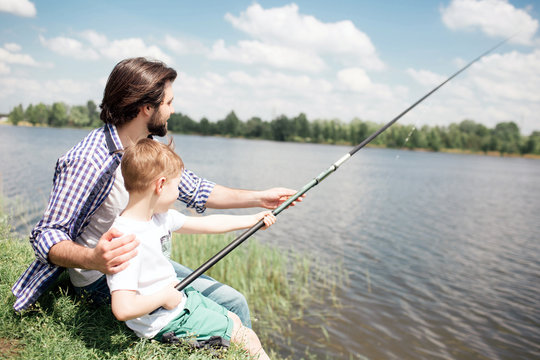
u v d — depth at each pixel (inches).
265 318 246.8
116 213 85.1
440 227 585.0
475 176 1662.2
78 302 89.0
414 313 273.1
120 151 83.3
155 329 82.0
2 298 93.4
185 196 109.2
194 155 1793.8
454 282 344.2
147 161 76.5
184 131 5152.6
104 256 68.2
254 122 5083.7
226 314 90.2
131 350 81.4
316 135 4761.3
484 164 2721.5
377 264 380.5
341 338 231.1
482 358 226.8
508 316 281.1
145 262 79.4
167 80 87.9
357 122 4635.8
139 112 84.8
